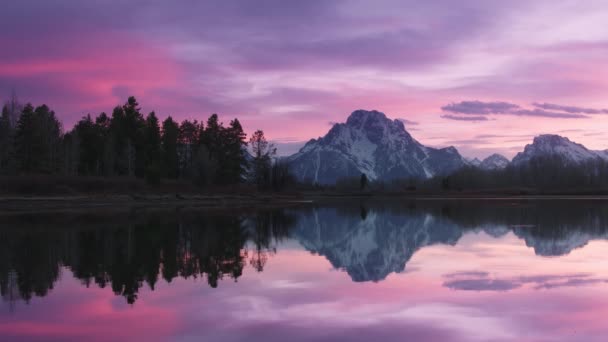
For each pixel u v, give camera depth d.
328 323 13.80
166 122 131.38
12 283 19.83
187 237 36.09
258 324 13.73
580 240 33.28
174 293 17.88
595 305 15.56
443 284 19.05
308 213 68.12
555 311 14.87
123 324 13.88
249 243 33.31
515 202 104.12
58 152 115.69
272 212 69.38
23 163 105.06
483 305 15.66
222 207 82.75
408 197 159.75
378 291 17.91
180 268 23.28
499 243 32.16
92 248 30.02
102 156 122.25
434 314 14.65
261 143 134.00
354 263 24.77
